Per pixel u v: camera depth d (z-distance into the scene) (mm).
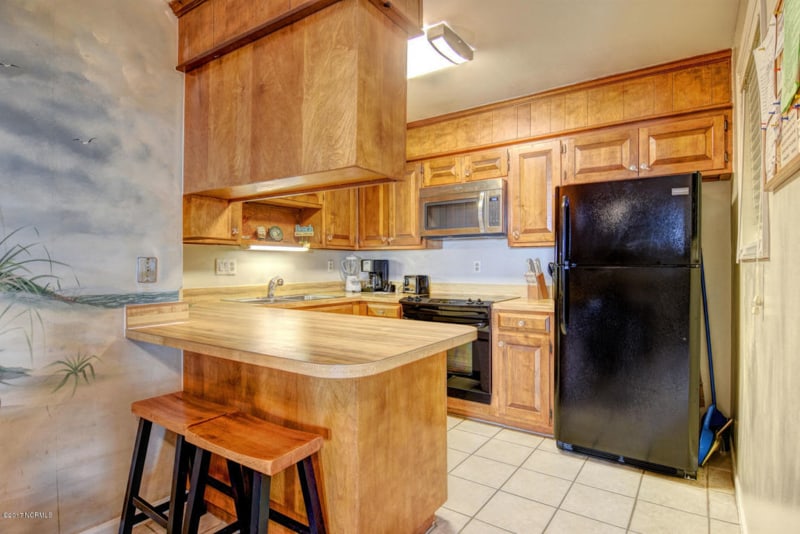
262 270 3471
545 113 2969
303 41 1539
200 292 3033
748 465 1706
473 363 3002
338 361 1181
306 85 1528
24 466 1514
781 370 1153
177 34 1929
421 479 1704
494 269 3543
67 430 1617
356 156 1405
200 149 1894
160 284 1895
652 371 2225
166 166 1911
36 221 1534
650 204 2227
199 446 1348
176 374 1965
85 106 1649
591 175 2812
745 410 1855
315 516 1362
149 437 1760
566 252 2455
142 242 1833
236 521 1642
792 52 856
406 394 1611
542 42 2297
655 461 2230
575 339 2434
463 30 2182
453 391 3061
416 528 1687
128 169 1781
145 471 1863
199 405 1630
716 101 2434
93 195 1679
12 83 1471
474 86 2854
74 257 1631
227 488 1642
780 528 1138
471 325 2971
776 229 1214
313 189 1874
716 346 2641
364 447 1417
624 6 1983
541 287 3178
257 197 2111
